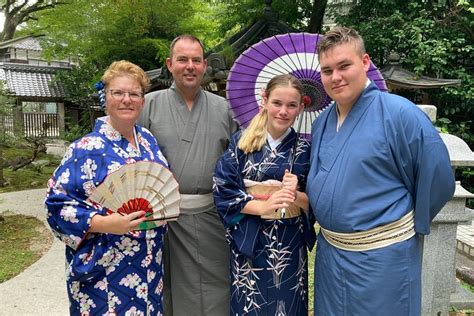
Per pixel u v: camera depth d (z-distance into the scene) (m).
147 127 2.41
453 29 6.85
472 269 4.18
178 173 2.35
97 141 1.93
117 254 1.91
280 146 2.10
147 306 1.98
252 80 2.37
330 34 1.82
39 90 18.55
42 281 4.14
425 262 2.87
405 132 1.76
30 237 5.72
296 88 2.01
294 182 1.98
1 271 4.41
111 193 1.84
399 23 6.89
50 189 1.90
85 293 1.91
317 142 1.99
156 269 2.04
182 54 2.33
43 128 17.86
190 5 11.25
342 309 1.88
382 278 1.78
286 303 2.11
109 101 1.93
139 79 1.96
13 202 7.97
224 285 2.45
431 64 6.64
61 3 12.05
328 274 1.93
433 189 1.79
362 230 1.79
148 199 1.93
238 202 2.06
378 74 2.17
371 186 1.78
